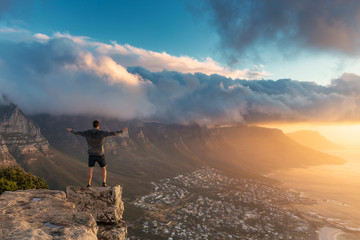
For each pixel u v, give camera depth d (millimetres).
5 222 5238
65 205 6996
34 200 7215
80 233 4922
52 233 4867
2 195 7574
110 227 8539
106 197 8617
